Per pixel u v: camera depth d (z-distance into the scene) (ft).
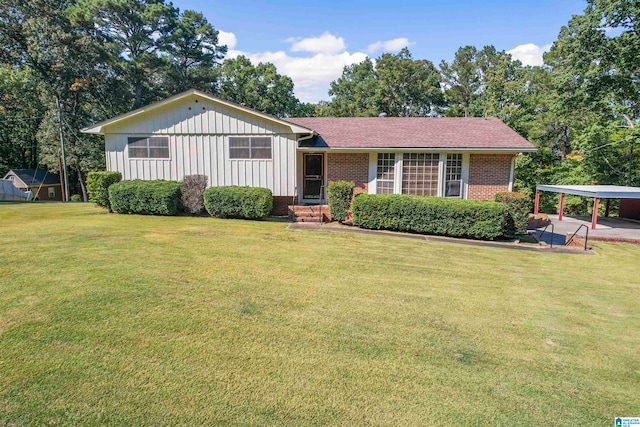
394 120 56.13
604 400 11.48
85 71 93.20
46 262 20.70
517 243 34.76
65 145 94.99
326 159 47.50
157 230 31.22
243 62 136.67
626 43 59.16
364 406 10.43
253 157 42.91
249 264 22.91
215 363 11.99
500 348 14.34
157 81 122.11
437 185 46.34
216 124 42.60
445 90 147.13
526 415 10.52
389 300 18.51
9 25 85.20
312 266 23.49
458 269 25.05
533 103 82.99
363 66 134.62
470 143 45.16
